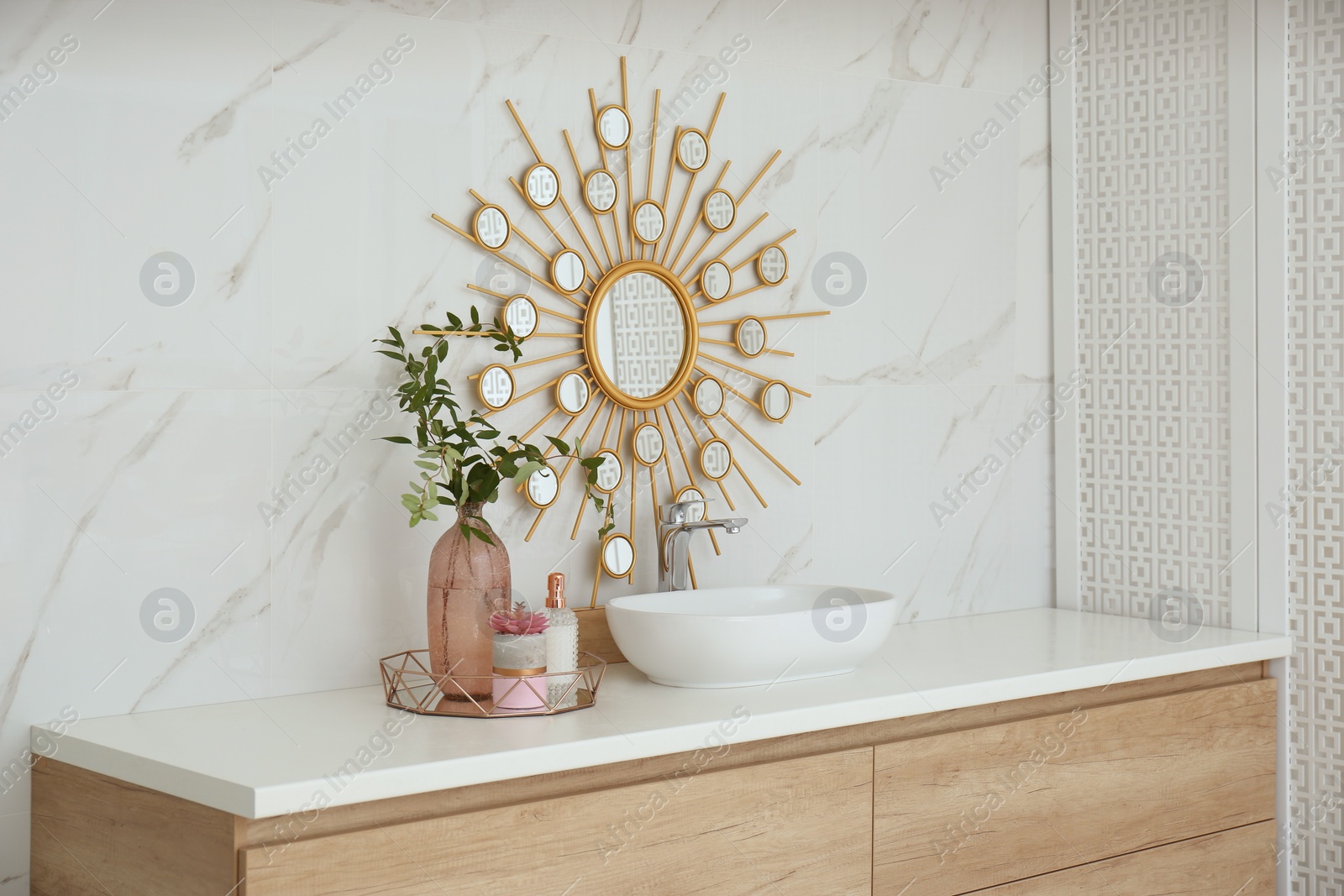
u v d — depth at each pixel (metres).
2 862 1.93
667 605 2.41
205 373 2.06
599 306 2.45
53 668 1.95
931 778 2.20
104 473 1.98
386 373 2.22
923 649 2.59
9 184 1.90
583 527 2.44
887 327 2.86
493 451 2.14
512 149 2.35
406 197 2.24
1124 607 3.02
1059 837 2.37
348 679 2.20
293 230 2.13
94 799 1.83
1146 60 2.93
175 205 2.03
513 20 2.34
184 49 2.03
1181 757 2.55
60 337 1.94
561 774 1.85
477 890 1.74
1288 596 2.73
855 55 2.79
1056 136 3.10
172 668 2.04
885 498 2.87
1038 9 3.09
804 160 2.72
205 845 1.64
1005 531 3.07
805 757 2.07
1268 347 2.74
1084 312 3.08
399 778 1.67
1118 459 3.02
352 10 2.18
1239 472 2.80
